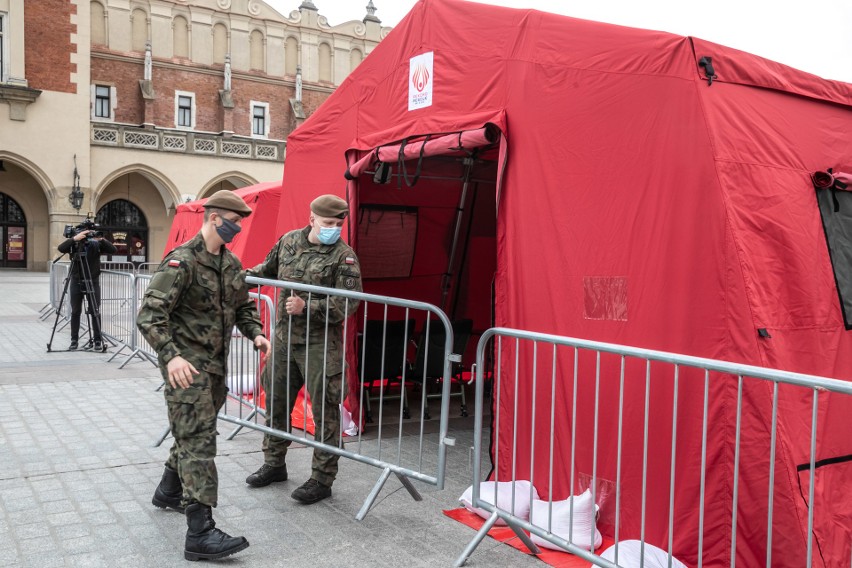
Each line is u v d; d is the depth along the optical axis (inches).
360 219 271.0
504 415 162.6
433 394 279.3
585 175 148.4
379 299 146.6
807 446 124.8
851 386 85.3
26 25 1091.3
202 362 127.8
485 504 135.0
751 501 120.4
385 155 201.2
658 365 132.5
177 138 1237.7
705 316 127.2
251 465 181.8
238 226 130.1
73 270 365.4
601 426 141.8
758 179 133.0
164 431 207.2
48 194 1124.5
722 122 131.7
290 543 132.7
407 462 188.1
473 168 269.3
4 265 1230.9
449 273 298.5
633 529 135.0
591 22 151.9
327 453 154.3
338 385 155.7
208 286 128.3
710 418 124.6
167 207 1277.1
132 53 1284.4
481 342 136.5
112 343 363.6
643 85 139.4
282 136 1440.7
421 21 194.9
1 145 1080.8
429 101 189.6
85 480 164.7
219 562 123.1
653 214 135.9
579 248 148.2
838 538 123.8
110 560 122.3
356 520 145.0
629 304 138.3
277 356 163.9
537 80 159.9
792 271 133.7
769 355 123.7
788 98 148.6
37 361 331.3
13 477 165.6
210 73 1355.8
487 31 174.7
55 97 1117.7
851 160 155.8
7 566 118.6
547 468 152.6
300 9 1448.1
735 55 138.9
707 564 124.0
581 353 146.0
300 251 165.5
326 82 1487.5
